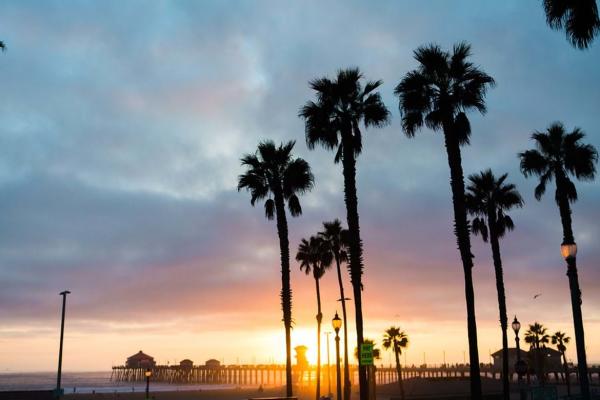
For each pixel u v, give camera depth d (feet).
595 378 533.96
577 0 46.29
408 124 94.89
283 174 130.00
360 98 106.22
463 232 87.35
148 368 246.06
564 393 256.73
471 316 84.23
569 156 117.60
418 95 93.30
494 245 144.56
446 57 93.71
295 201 131.75
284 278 123.34
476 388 81.35
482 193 147.23
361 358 84.48
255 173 131.03
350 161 101.91
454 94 92.07
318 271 197.67
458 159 90.07
